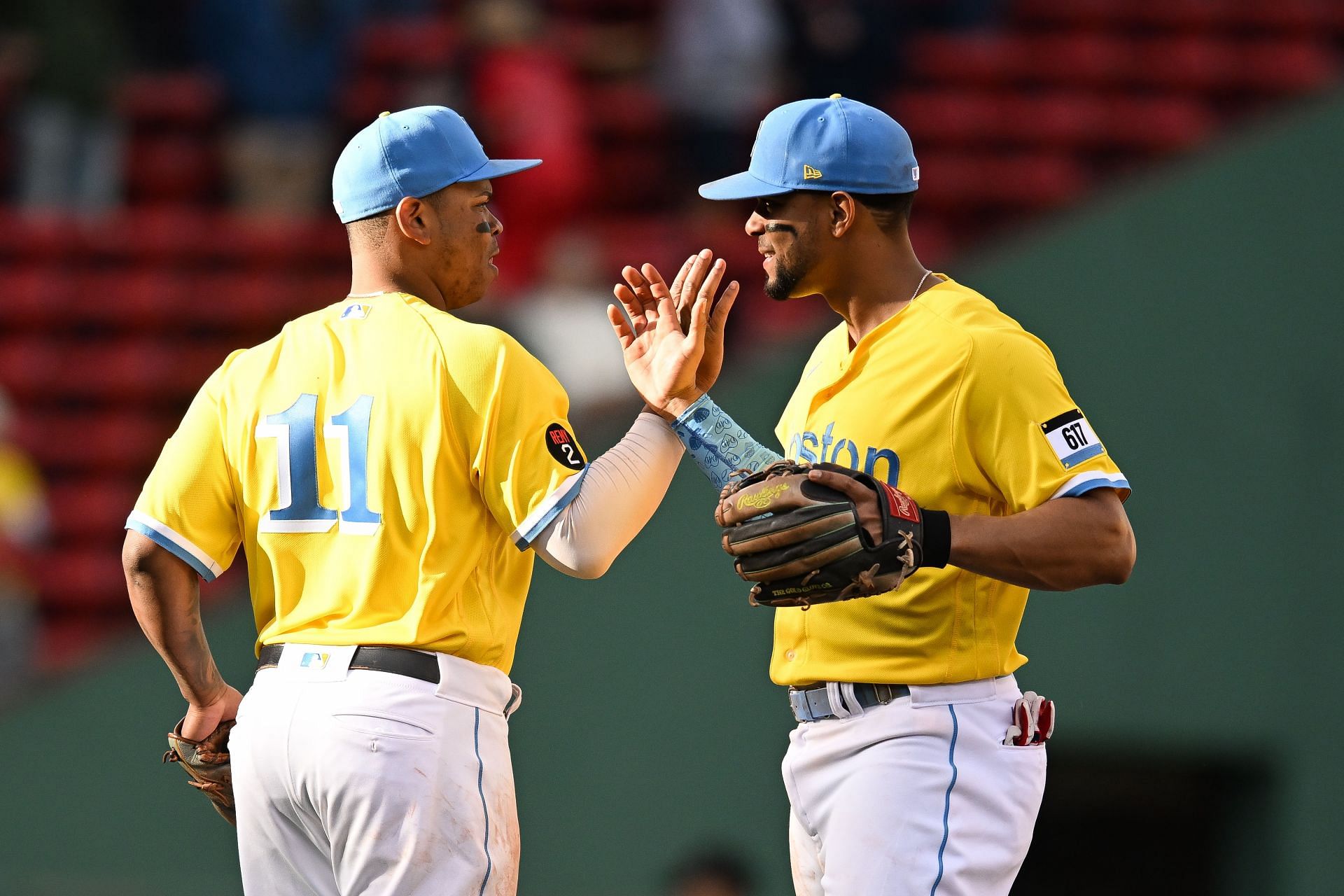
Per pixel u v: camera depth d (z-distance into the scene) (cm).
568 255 2934
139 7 3844
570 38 3694
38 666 2880
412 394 1141
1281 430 2383
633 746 2417
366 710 1106
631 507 1159
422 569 1132
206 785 1323
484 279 1244
